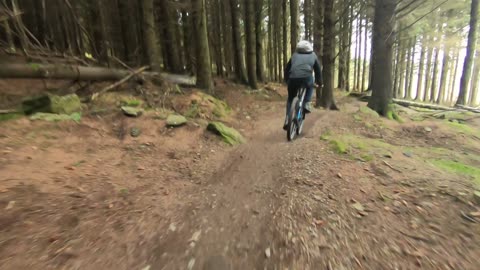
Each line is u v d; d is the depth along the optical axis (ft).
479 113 42.39
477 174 13.65
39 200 9.61
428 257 7.36
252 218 9.66
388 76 32.17
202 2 34.32
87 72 25.39
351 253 7.60
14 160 12.28
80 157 14.26
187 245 8.13
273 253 7.74
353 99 62.23
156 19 47.55
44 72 22.34
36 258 7.02
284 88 71.00
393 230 8.60
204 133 20.81
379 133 24.63
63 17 43.16
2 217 8.34
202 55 35.35
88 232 8.34
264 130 25.99
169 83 31.68
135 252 7.70
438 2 56.24
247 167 15.17
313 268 7.09
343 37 72.33
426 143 23.56
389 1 30.45
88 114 19.98
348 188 11.53
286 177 13.10
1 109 17.78
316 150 16.81
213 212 10.16
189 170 14.83
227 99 42.22
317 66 20.51
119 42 45.21
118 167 13.93
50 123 16.87
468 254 7.44
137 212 9.83
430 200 10.24
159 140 18.70
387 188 11.41
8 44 32.50
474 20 54.60
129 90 28.14
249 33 55.26
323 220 9.28
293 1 62.44
